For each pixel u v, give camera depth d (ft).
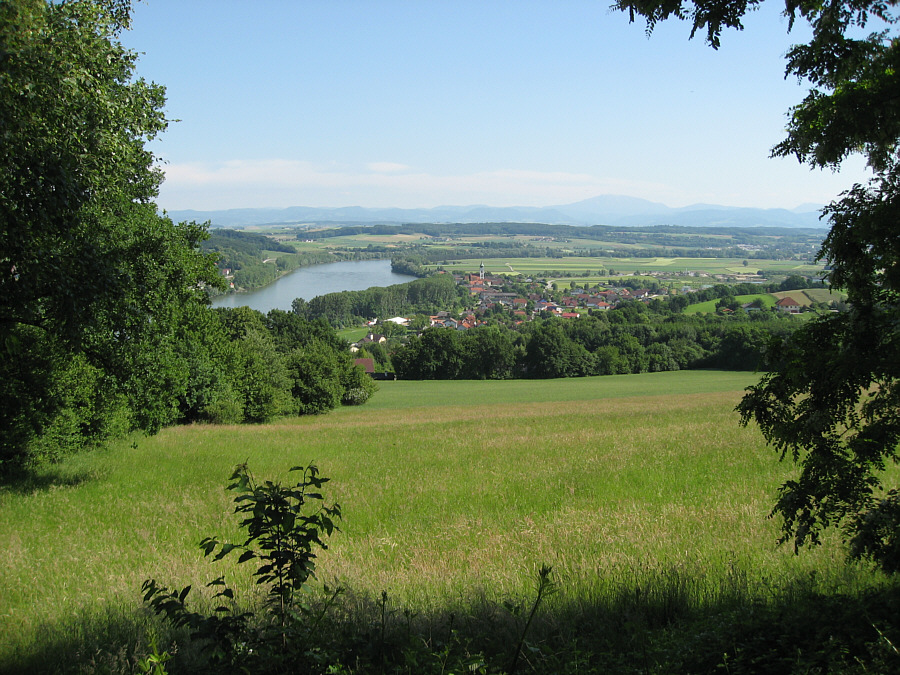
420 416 138.21
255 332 155.84
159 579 25.91
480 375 278.05
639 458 57.77
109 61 30.81
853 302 16.75
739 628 15.33
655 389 207.92
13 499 46.73
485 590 21.95
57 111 26.55
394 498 46.65
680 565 23.30
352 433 94.63
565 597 20.81
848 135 15.69
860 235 16.02
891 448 15.53
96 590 26.05
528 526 34.71
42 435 55.06
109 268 33.17
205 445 79.82
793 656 13.24
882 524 15.17
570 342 278.05
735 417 95.96
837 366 15.93
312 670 13.16
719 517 32.40
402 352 280.92
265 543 13.21
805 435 16.75
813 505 16.99
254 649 13.23
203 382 104.83
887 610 14.25
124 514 43.88
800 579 20.24
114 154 31.35
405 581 24.04
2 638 20.89
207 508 45.50
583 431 84.33
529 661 14.99
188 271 55.77
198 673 13.93
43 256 29.25
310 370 153.17
